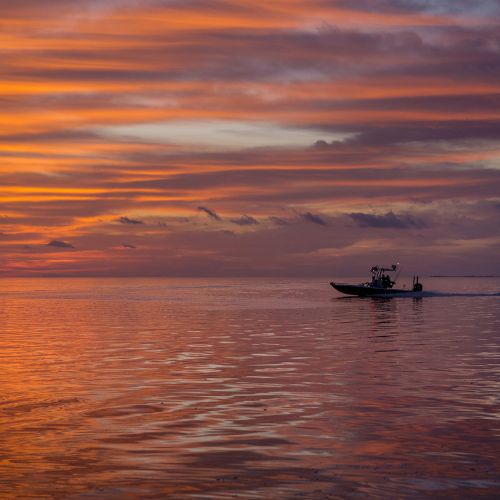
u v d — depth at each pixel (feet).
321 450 58.49
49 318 238.89
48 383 91.61
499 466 53.78
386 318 229.86
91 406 76.43
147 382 92.53
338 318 230.68
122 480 50.52
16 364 110.83
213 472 52.42
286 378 95.86
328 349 132.77
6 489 48.55
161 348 135.03
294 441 61.46
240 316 245.45
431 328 185.88
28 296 498.28
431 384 90.43
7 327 194.59
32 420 69.62
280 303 350.64
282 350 131.13
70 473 52.11
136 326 197.77
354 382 92.27
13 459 55.77
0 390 86.38
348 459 55.77
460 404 77.30
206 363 111.96
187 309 298.76
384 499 46.62
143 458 56.13
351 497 46.98
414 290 419.74
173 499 46.70
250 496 47.21
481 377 96.17
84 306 334.65
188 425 67.62
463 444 60.29
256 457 56.44
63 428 66.23
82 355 123.13
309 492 48.01
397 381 92.94
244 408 75.51
